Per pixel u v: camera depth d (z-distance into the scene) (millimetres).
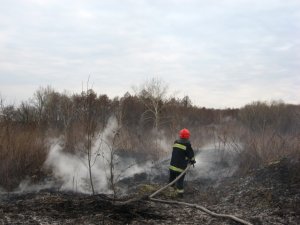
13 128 13070
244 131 16453
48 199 9031
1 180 10688
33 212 7766
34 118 16406
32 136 12820
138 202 8812
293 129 20984
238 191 9523
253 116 23188
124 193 10398
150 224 7250
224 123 23297
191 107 28453
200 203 9125
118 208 8133
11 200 9289
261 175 9984
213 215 7723
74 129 14289
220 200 9211
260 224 7238
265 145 12117
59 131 15500
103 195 9102
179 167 9898
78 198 9172
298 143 11336
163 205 8750
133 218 7621
